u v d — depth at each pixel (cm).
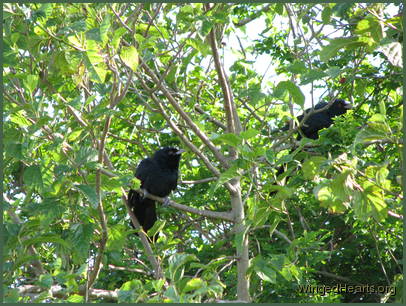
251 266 1010
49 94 1163
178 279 850
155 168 1423
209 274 926
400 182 805
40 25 908
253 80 1448
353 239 1656
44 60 1054
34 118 899
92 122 926
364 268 1619
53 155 903
